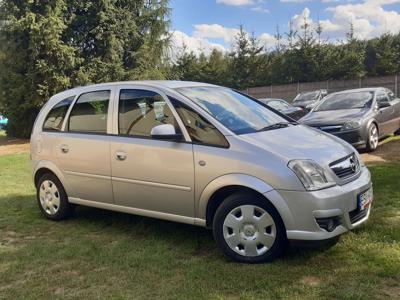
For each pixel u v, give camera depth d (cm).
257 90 3541
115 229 558
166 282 393
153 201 491
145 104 509
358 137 956
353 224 420
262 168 411
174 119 479
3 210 687
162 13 2373
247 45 4762
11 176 1011
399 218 511
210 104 490
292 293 354
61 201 598
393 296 339
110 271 425
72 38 2180
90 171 548
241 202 423
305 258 420
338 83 3134
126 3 2308
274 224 412
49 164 598
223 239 434
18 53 2091
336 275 381
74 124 578
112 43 2183
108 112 539
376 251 421
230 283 381
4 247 513
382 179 695
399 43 4662
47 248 500
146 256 457
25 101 2156
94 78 2178
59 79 2062
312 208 394
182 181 460
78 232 555
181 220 473
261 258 419
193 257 448
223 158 432
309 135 477
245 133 450
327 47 4447
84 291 386
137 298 365
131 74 2266
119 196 523
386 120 1080
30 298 377
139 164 494
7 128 2384
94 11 2195
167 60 2530
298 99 2234
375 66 4597
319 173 405
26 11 2027
